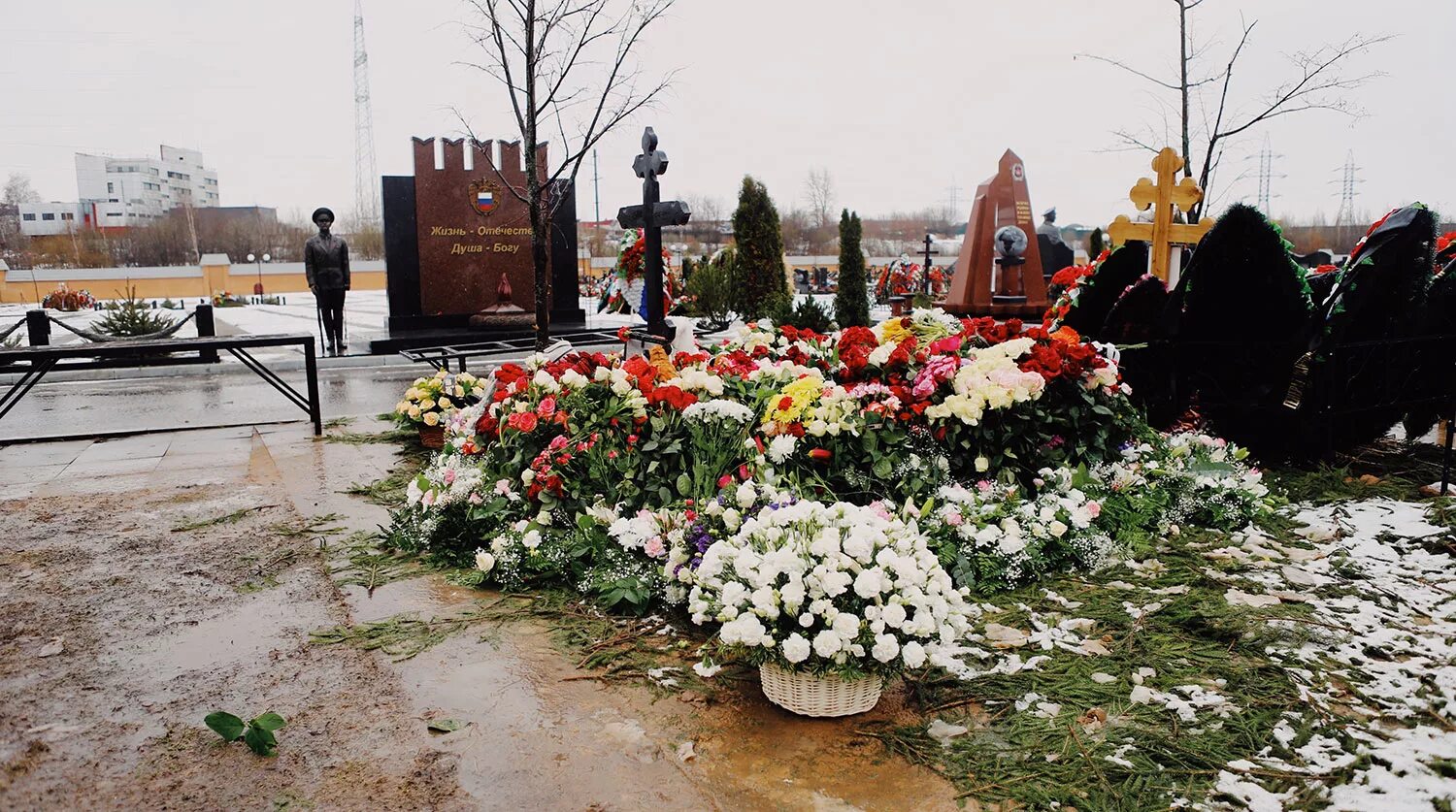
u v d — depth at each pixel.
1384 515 4.81
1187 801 2.42
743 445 4.30
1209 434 6.02
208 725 2.78
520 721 2.94
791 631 2.84
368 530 5.12
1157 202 8.40
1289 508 4.93
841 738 2.79
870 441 4.44
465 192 16.55
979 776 2.57
